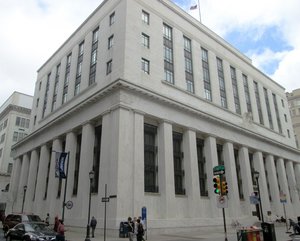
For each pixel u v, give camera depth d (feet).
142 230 66.23
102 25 127.03
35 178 153.28
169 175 102.78
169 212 98.07
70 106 132.87
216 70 151.74
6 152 230.89
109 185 90.33
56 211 118.73
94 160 108.06
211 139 127.65
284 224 143.74
